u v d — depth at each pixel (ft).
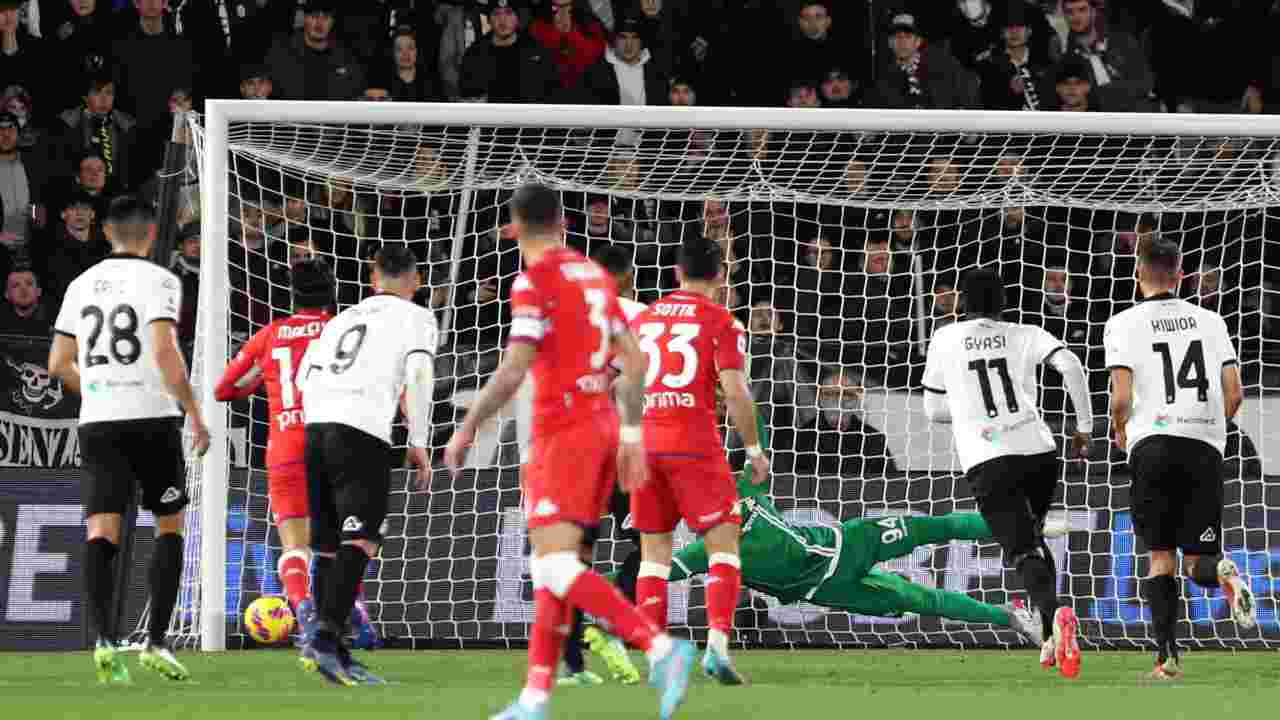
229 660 102.99
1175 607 88.89
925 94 168.14
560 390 53.52
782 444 133.39
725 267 144.56
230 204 147.23
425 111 117.60
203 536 113.09
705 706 67.77
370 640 106.73
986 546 124.36
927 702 70.49
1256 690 79.25
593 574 52.26
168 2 164.04
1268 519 123.03
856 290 151.12
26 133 155.63
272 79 159.94
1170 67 176.35
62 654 110.52
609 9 175.11
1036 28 174.19
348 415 80.59
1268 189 140.36
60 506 116.78
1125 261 157.58
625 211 156.76
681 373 77.87
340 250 153.38
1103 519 124.57
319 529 83.61
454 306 137.69
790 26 170.30
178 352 79.36
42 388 120.78
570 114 118.01
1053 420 142.20
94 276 80.43
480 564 122.83
